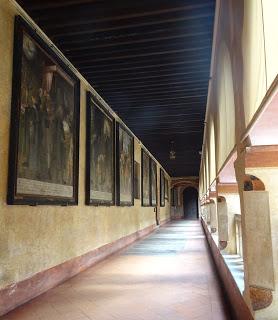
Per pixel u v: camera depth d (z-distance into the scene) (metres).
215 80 8.04
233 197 6.94
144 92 10.66
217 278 7.55
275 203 3.32
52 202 7.02
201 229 22.62
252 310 3.27
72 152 8.24
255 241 3.35
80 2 6.11
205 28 7.03
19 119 5.91
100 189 10.36
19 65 5.98
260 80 2.74
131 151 15.21
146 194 19.36
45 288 6.66
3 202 5.55
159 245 13.75
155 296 6.17
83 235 8.94
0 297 5.31
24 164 6.02
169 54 8.16
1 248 5.43
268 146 3.30
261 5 2.65
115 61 8.45
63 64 7.86
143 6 6.31
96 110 10.23
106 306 5.62
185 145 19.39
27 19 6.48
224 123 5.98
